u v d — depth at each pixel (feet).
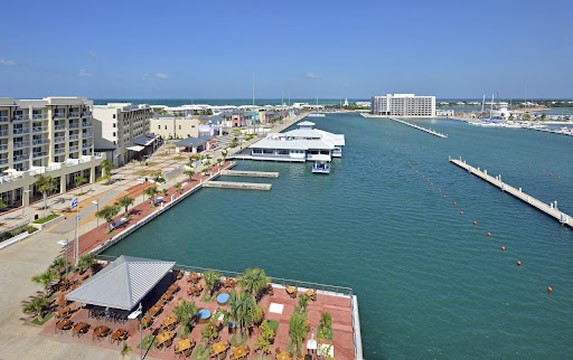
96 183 300.20
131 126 425.28
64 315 119.65
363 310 137.39
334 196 289.94
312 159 435.94
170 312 125.49
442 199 283.38
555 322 132.98
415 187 319.88
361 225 225.15
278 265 172.55
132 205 249.96
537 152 520.83
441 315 135.44
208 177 342.64
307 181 341.62
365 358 112.98
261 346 107.34
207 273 139.64
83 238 189.98
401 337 122.93
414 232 214.90
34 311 115.75
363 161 443.73
